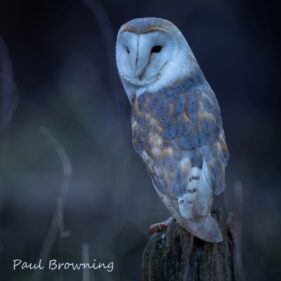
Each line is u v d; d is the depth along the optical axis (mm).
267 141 17516
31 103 19391
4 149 14992
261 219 12344
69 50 20016
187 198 5754
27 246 12070
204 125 6203
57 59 20016
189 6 18875
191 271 5695
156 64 6762
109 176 13781
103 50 19406
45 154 15344
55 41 20266
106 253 11031
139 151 6430
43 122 16734
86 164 15078
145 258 5863
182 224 5688
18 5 20188
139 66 6762
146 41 6762
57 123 16625
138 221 11727
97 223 12641
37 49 20484
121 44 7012
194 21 18906
